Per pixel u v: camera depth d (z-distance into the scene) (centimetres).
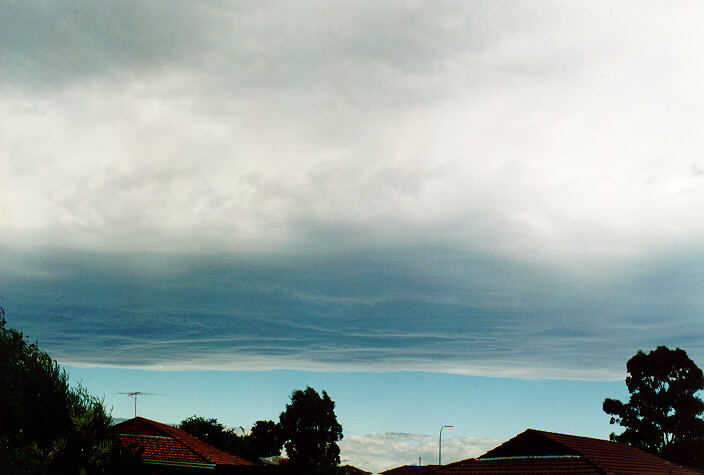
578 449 2798
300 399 7019
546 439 2856
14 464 1727
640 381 5941
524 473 2736
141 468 1997
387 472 7219
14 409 2103
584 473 2577
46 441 2102
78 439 1877
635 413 5928
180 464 3250
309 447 6856
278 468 3409
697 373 5816
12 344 2270
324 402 7094
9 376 2158
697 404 5716
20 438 1822
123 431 3516
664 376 5894
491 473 2823
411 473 6919
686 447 5503
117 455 1936
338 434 7112
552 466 2727
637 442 5872
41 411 2120
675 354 5888
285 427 6938
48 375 2189
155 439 3475
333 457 7012
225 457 3719
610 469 2655
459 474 2905
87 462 1847
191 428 6347
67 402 2166
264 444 6962
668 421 5744
